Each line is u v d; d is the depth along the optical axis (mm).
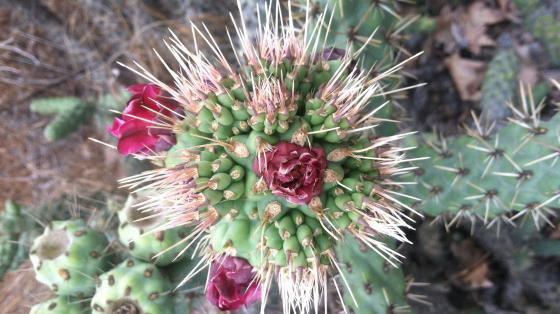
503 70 338
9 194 468
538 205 257
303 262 199
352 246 259
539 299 356
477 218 343
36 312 265
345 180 201
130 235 252
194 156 201
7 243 329
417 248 364
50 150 456
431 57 382
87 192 392
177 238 251
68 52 448
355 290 259
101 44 439
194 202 198
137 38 429
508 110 340
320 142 201
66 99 400
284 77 212
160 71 429
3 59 455
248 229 201
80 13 437
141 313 244
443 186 275
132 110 215
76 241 260
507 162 258
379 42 260
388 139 209
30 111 466
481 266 361
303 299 206
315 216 200
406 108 380
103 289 247
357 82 202
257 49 224
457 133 363
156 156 215
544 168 250
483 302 360
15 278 399
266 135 195
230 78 207
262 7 324
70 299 267
